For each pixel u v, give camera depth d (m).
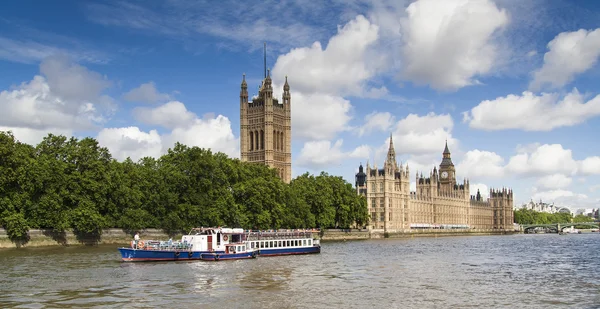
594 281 95.00
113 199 155.12
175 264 112.94
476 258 143.38
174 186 167.62
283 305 70.69
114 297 73.50
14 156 133.88
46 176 136.50
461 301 74.94
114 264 108.75
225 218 175.88
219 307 68.69
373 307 70.38
